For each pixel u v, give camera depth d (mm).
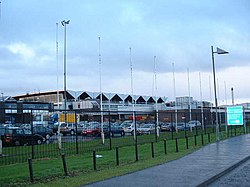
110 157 18812
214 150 21438
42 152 19609
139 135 39281
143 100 109625
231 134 39031
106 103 86375
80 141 23594
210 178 11461
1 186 10656
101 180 11062
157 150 22531
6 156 17594
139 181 10875
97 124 27594
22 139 21406
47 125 22500
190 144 27047
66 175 12508
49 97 97250
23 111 18656
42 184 10641
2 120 18203
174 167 14000
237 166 15312
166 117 67250
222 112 64938
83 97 97250
